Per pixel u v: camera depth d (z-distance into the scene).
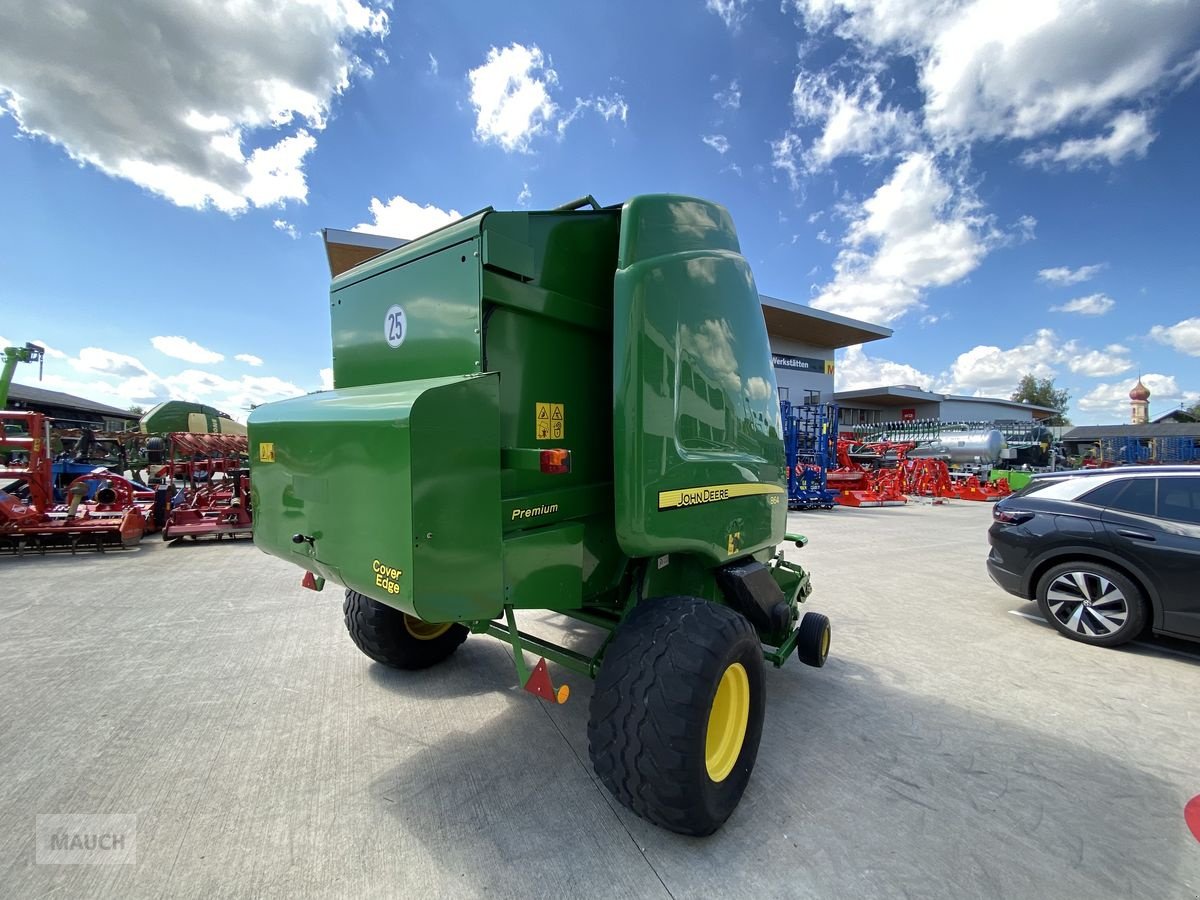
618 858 2.18
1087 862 2.20
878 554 8.81
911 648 4.62
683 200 2.74
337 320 3.02
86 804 2.46
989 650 4.57
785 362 32.59
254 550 8.62
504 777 2.70
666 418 2.47
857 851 2.24
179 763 2.79
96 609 5.38
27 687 3.63
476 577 2.06
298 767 2.76
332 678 3.80
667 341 2.50
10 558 7.93
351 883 2.03
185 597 5.81
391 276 2.62
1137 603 4.43
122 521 8.46
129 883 2.01
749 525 3.17
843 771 2.81
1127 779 2.78
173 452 11.71
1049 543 4.92
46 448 8.62
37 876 2.03
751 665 2.50
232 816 2.39
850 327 30.34
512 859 2.16
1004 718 3.40
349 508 2.19
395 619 3.67
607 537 2.83
